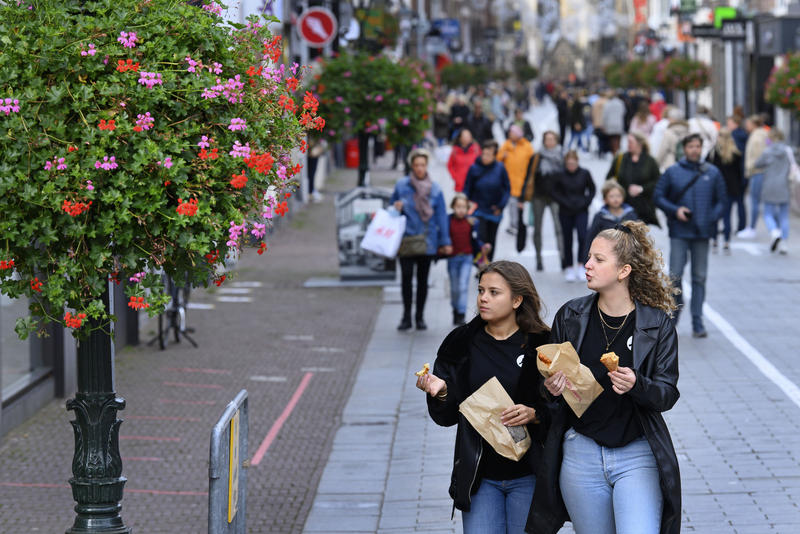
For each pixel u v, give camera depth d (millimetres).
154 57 9648
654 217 30250
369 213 36156
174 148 9531
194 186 9641
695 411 20359
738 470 17109
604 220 25562
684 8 106250
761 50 75750
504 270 10945
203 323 30516
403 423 20750
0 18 9469
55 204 9180
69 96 9375
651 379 10359
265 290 35469
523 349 10984
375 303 33188
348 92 37531
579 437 10492
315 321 30625
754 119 43312
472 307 32062
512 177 42094
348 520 15750
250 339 28406
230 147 9852
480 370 11016
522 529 10914
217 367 25469
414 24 100438
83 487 11211
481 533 10922
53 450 19297
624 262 10492
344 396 22938
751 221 44562
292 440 19938
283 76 10633
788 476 16766
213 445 9867
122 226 9555
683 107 117875
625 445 10406
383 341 27938
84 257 9570
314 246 45125
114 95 9438
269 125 10328
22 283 9617
